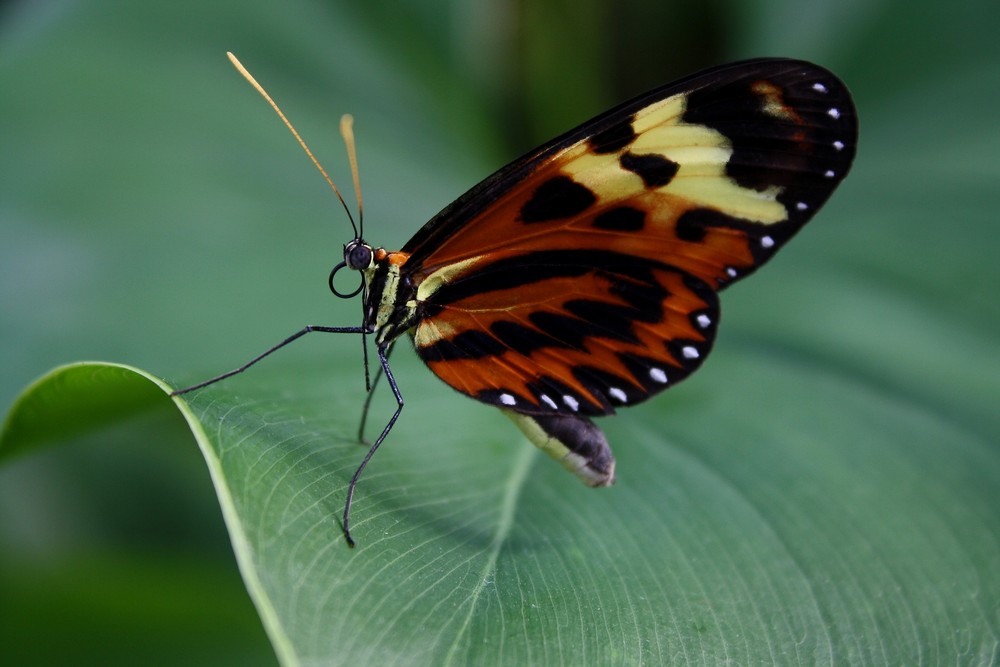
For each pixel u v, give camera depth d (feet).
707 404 1.36
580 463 1.29
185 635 1.39
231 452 1.23
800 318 1.41
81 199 1.43
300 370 1.34
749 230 1.28
